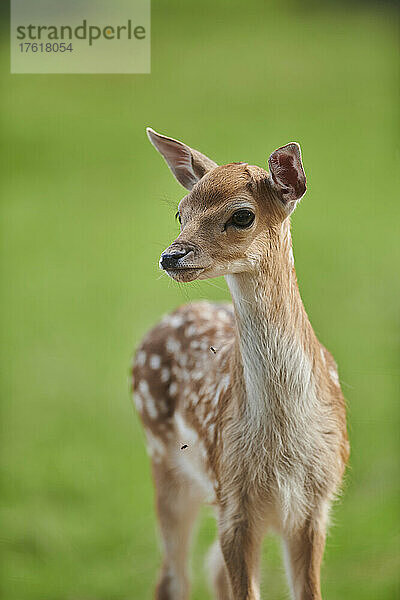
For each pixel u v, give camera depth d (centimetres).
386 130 2284
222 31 3114
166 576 752
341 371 1184
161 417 744
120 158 2211
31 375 1277
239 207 524
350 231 1698
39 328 1412
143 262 1655
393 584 805
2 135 2348
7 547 912
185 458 709
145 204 1919
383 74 2683
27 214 1892
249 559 606
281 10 3309
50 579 866
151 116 2478
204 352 705
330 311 1363
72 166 2169
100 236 1773
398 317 1334
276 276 554
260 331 561
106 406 1201
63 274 1612
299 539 601
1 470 1047
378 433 1038
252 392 575
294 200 540
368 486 941
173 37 3062
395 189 1928
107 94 2617
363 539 866
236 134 2278
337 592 801
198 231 522
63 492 1007
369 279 1480
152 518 957
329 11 3250
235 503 599
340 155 2123
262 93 2591
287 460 580
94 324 1425
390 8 3244
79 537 927
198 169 584
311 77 2678
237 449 590
